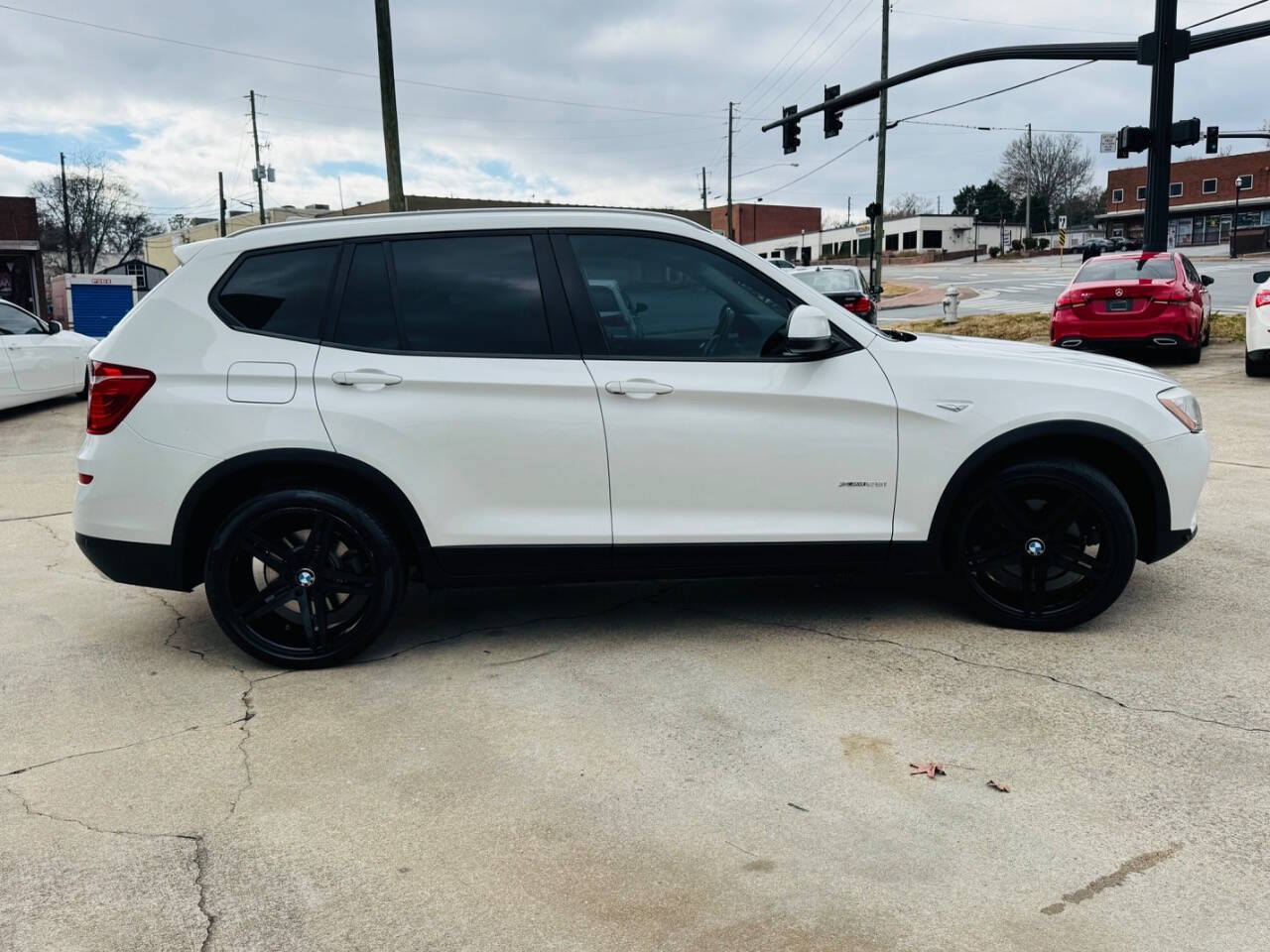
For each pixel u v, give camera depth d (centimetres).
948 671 363
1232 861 244
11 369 1183
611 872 246
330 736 325
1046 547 393
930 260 8512
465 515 375
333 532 377
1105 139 1931
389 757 309
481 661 387
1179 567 481
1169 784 281
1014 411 382
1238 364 1234
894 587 465
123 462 369
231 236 381
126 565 376
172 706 353
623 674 369
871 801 276
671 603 450
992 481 390
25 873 250
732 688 354
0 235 3931
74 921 231
